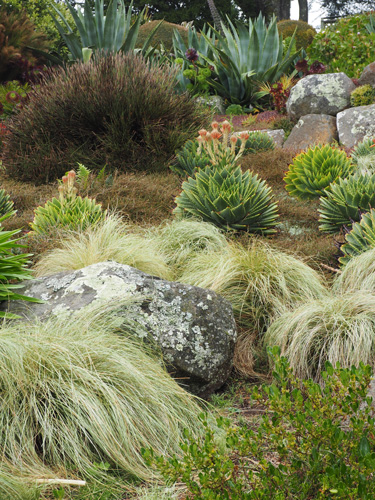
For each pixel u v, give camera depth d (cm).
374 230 434
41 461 239
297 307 383
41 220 504
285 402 181
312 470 169
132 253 420
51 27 2039
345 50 1232
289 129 1008
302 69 1225
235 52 1365
